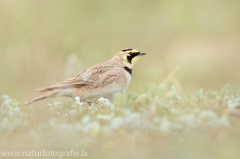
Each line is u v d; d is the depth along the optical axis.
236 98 9.11
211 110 7.73
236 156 6.01
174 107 8.12
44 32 18.88
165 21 27.31
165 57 23.31
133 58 11.88
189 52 23.59
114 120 7.02
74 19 22.30
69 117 7.92
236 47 23.97
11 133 7.24
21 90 16.91
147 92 9.78
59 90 10.74
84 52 19.84
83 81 10.84
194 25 26.72
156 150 6.21
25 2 19.14
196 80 19.00
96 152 6.30
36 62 17.53
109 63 11.59
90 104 10.09
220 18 26.81
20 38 17.66
